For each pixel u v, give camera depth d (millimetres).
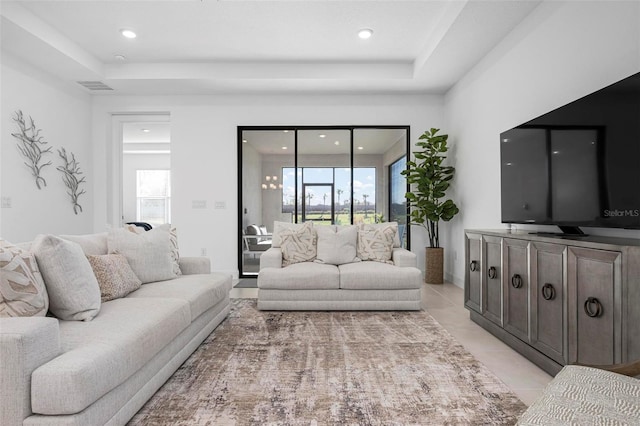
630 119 1878
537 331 2322
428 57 4199
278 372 2223
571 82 2703
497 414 1755
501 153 3334
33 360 1308
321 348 2625
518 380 2135
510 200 3145
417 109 5586
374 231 4266
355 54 4605
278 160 5707
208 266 3459
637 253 1609
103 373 1425
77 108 5203
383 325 3178
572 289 1990
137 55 4613
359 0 3410
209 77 4867
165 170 10445
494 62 3908
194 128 5590
